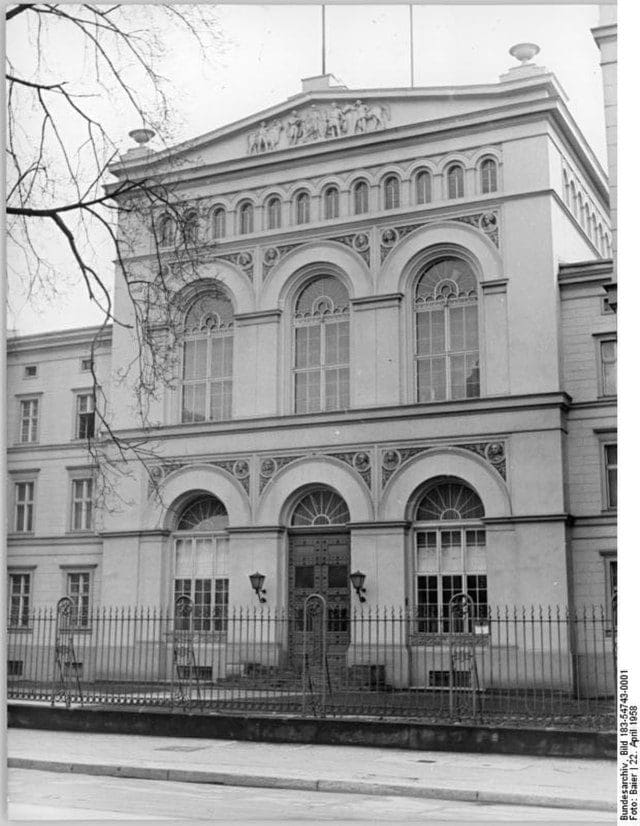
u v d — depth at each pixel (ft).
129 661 114.52
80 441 125.08
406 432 106.22
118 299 121.49
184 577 116.37
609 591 97.35
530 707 78.95
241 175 119.55
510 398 101.81
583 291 103.50
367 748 64.69
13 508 128.06
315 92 115.75
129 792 52.31
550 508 98.68
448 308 108.68
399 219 110.83
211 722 69.87
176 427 117.70
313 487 111.24
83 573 122.21
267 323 115.55
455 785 51.21
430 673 100.73
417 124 110.73
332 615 107.96
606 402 100.53
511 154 106.52
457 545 103.81
